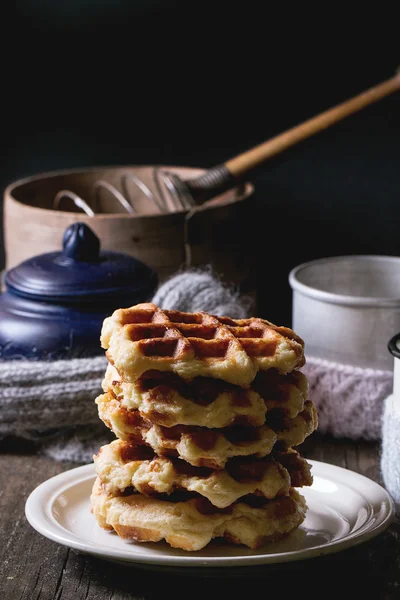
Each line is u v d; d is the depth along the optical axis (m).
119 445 0.76
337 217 1.42
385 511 0.77
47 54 1.41
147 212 1.31
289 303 1.44
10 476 0.90
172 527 0.73
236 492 0.73
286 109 1.42
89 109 1.43
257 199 1.42
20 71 1.42
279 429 0.75
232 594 0.74
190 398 0.73
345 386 0.95
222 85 1.42
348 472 0.83
